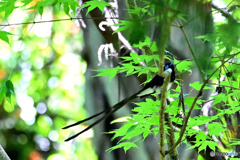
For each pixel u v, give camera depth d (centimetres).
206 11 341
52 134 2016
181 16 368
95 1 603
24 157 1909
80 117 2064
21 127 1973
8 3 599
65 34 2025
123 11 980
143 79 884
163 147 582
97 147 1324
